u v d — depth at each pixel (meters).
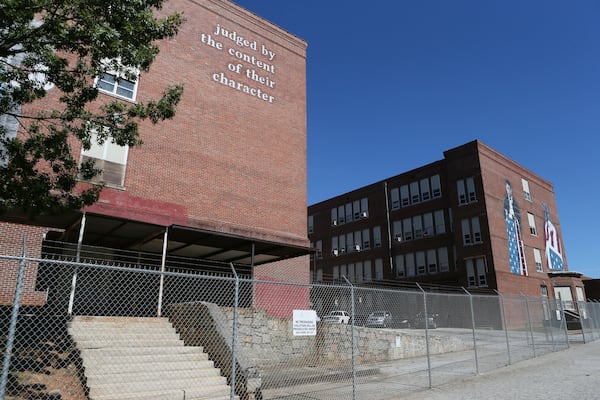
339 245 52.47
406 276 43.94
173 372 8.55
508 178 41.34
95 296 14.17
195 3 20.72
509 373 11.56
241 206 19.73
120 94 17.05
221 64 20.86
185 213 17.69
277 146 22.08
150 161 17.19
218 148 19.59
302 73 24.80
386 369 12.46
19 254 13.38
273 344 12.60
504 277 36.25
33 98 8.56
